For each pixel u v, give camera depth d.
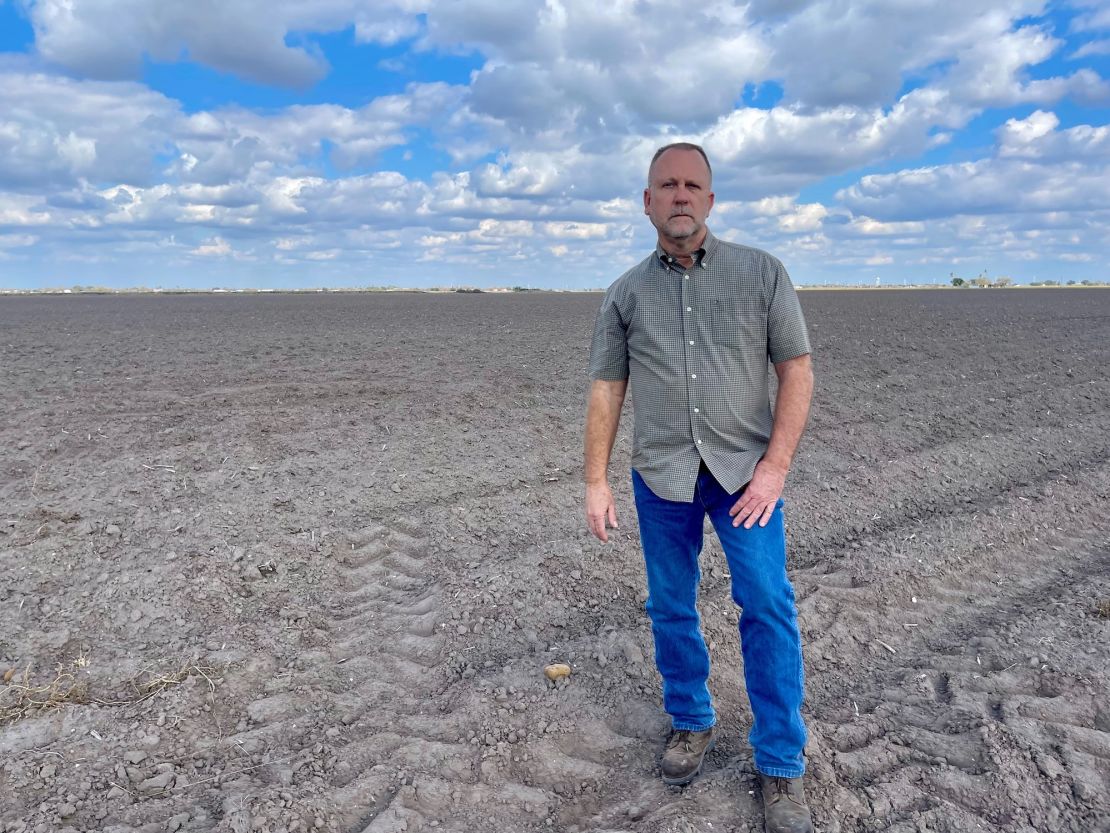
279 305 43.44
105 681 4.17
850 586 5.54
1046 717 3.89
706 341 3.05
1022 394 12.27
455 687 4.27
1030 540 6.54
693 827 3.07
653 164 3.01
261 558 5.57
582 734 3.83
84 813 3.21
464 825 3.23
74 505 6.30
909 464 8.33
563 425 9.69
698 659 3.40
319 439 8.43
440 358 15.45
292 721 3.95
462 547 6.18
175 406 9.92
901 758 3.61
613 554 5.85
